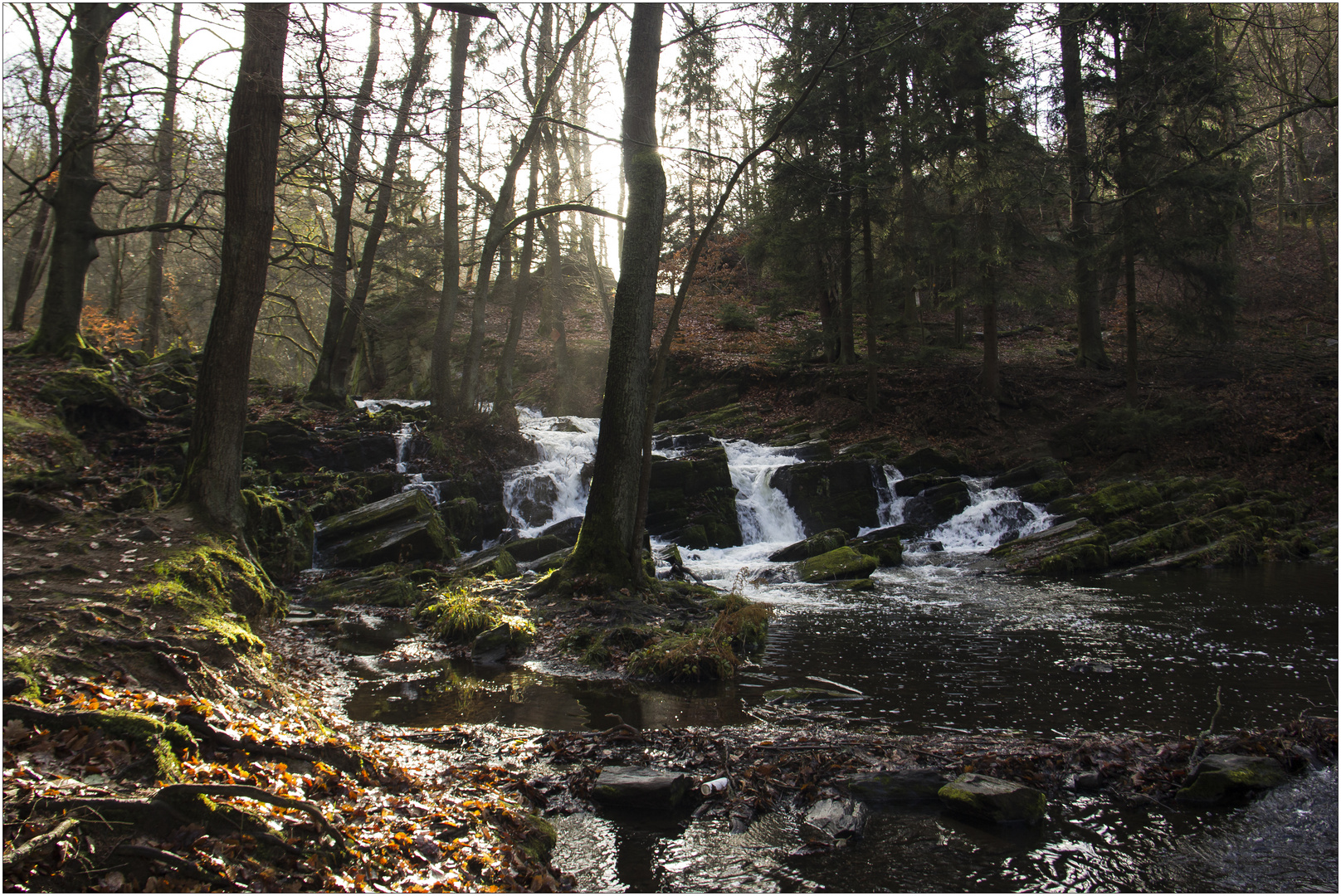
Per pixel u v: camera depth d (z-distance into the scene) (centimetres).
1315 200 3394
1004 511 1891
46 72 1304
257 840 321
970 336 2972
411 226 2312
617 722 657
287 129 1165
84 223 1619
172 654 538
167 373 1770
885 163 2147
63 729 366
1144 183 1991
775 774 534
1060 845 442
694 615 1040
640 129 1093
